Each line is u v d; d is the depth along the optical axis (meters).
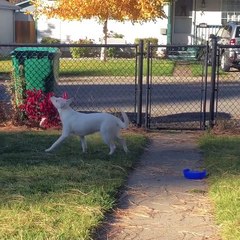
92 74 14.57
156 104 9.86
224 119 7.92
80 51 18.59
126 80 13.69
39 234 3.45
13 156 5.49
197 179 4.94
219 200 4.17
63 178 4.69
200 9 21.25
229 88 12.39
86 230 3.54
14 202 4.04
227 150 5.91
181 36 21.38
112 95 10.91
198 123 7.72
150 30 20.97
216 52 7.23
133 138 6.52
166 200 4.36
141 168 5.34
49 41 21.14
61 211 3.87
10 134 6.68
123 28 20.95
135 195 4.47
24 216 3.74
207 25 20.70
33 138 6.42
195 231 3.71
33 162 5.25
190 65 16.17
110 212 4.04
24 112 7.29
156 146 6.34
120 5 16.22
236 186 4.50
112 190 4.39
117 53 18.02
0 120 7.36
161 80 13.60
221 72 15.46
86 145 5.83
